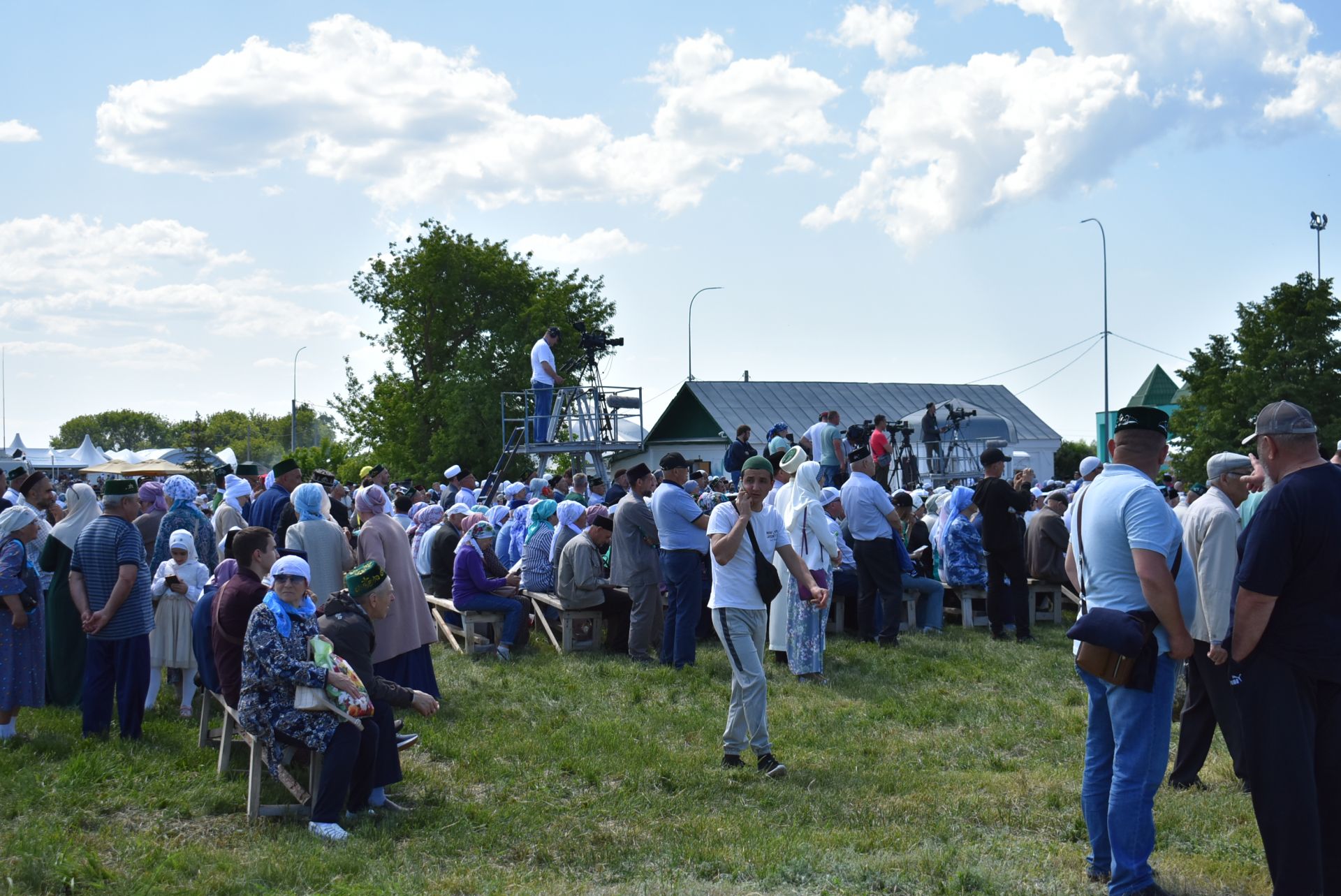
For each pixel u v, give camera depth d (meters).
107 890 5.11
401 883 5.18
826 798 6.56
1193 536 6.05
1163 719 4.82
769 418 40.03
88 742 7.63
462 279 45.94
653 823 6.14
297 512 9.82
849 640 12.30
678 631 10.53
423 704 6.60
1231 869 5.27
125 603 7.75
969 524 13.29
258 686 6.15
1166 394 63.25
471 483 18.66
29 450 49.19
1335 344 37.44
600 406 21.45
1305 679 4.55
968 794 6.66
